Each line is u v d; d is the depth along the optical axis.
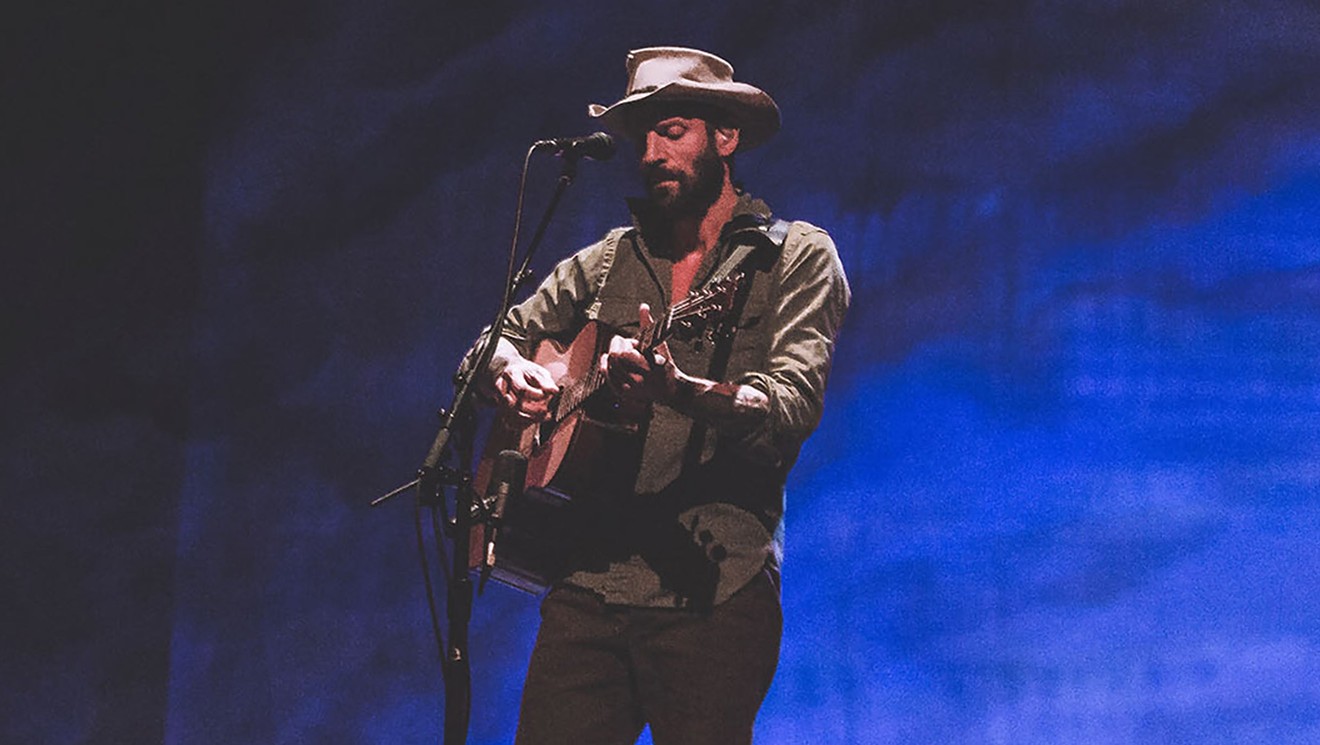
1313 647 13.81
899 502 15.58
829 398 16.06
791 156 16.64
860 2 16.55
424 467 7.52
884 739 15.26
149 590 17.36
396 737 16.88
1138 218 15.09
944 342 15.67
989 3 15.96
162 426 17.64
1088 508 14.83
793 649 15.77
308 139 18.20
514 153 17.73
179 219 17.88
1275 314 14.43
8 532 17.12
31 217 17.27
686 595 7.03
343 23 18.31
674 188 7.63
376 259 17.91
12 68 17.14
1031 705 14.73
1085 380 15.03
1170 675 14.26
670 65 7.78
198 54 18.00
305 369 17.81
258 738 17.12
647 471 7.25
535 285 17.23
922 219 16.00
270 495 17.59
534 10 17.86
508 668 16.70
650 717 7.12
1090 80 15.48
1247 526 14.22
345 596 17.27
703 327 7.00
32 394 17.30
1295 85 14.64
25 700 17.00
